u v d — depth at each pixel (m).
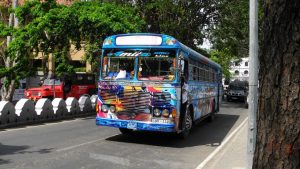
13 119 15.86
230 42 34.53
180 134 13.70
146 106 11.99
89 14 21.69
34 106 17.25
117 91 12.30
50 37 22.62
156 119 11.91
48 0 22.36
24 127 15.77
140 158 10.30
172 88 11.83
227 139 14.17
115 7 23.45
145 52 12.20
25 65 22.62
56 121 18.41
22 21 22.86
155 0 33.09
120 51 12.47
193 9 34.09
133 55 12.30
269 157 3.12
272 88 3.12
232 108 31.00
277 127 3.08
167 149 11.86
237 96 40.28
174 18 34.12
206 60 17.53
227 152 11.10
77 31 22.56
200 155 11.02
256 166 3.24
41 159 9.59
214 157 10.68
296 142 3.00
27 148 11.05
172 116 11.80
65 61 25.02
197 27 35.12
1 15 31.48
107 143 12.40
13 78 22.45
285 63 3.04
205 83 17.50
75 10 21.88
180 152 11.41
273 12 3.11
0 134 13.66
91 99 22.73
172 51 11.98
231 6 32.59
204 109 17.50
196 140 13.81
